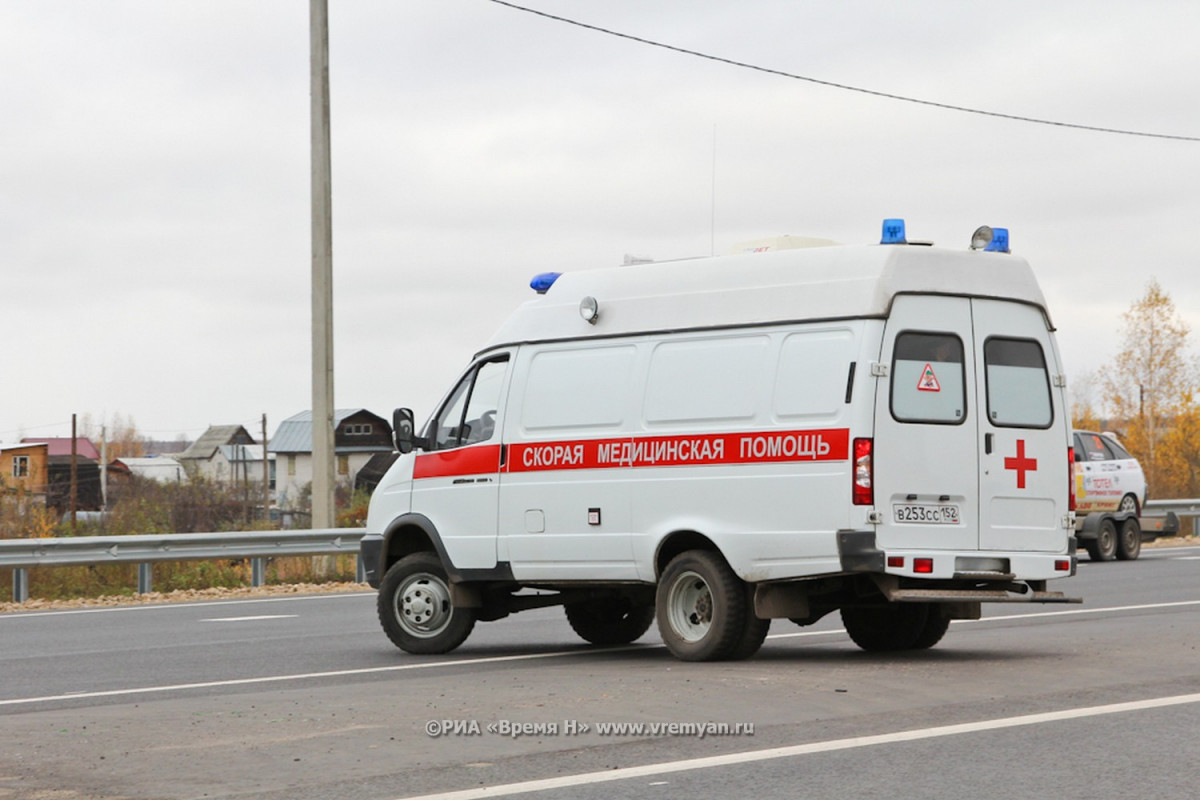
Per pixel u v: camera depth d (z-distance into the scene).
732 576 12.61
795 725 9.30
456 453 14.38
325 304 26.50
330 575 26.64
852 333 12.09
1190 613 17.14
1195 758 8.10
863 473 11.88
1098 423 79.50
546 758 8.43
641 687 11.06
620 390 13.34
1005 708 9.81
